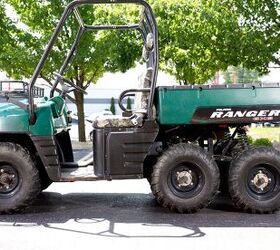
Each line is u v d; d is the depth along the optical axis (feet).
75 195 25.88
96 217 20.86
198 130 23.02
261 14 43.32
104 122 21.02
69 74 56.39
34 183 20.88
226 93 21.16
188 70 55.06
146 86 21.70
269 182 21.61
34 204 23.53
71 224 19.70
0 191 20.98
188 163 21.20
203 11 41.93
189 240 17.42
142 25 24.54
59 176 20.76
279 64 44.73
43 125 20.68
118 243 17.07
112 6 46.78
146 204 23.53
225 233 18.34
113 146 20.93
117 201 24.26
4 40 53.83
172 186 21.22
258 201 21.36
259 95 21.25
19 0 56.03
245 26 43.47
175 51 46.91
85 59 55.42
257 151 21.42
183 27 43.70
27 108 20.88
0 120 20.53
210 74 56.54
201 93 21.08
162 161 21.02
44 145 20.71
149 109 20.99
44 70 53.47
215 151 23.67
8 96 21.34
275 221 20.20
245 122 21.30
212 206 22.95
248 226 19.36
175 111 20.95
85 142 58.95
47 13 55.83
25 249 16.42
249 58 43.32
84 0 19.94
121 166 20.97
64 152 24.79
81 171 22.11
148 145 21.04
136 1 20.06
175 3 43.27
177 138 23.04
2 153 20.59
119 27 24.76
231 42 42.60
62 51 53.47
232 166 21.45
